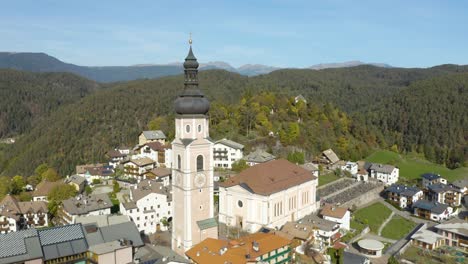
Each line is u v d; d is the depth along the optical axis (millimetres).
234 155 180000
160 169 177875
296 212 122312
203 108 91562
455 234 123000
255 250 85625
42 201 143125
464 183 179750
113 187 166250
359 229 130500
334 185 176500
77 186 161375
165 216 125562
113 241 92938
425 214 151000
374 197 170125
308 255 98500
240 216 114000
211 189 96750
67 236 89188
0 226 128500
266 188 109938
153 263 86938
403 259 111125
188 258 90438
